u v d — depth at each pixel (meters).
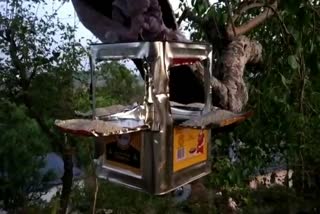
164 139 1.45
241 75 2.08
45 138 7.74
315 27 2.30
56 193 7.70
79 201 6.80
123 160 1.52
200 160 1.68
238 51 2.16
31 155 7.53
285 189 5.91
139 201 5.77
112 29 1.67
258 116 2.79
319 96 2.75
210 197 4.64
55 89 7.77
